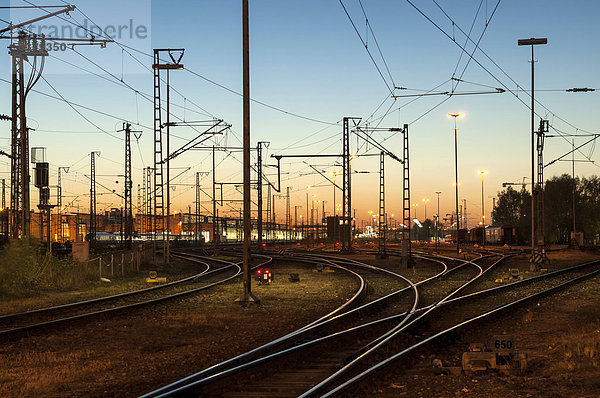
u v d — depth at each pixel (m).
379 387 9.12
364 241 145.62
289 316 17.92
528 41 38.81
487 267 41.12
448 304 19.31
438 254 63.53
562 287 26.33
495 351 10.42
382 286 28.06
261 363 10.13
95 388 9.41
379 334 14.28
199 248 83.62
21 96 29.88
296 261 50.97
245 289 21.28
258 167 70.62
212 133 45.56
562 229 100.31
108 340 14.02
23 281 26.19
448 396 8.72
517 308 19.39
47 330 15.11
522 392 8.70
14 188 31.27
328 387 8.82
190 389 8.42
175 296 22.77
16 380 9.93
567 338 12.83
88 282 29.73
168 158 44.31
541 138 45.91
